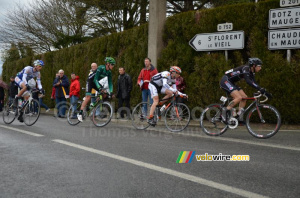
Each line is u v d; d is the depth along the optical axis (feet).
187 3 52.44
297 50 24.30
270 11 24.73
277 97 24.31
